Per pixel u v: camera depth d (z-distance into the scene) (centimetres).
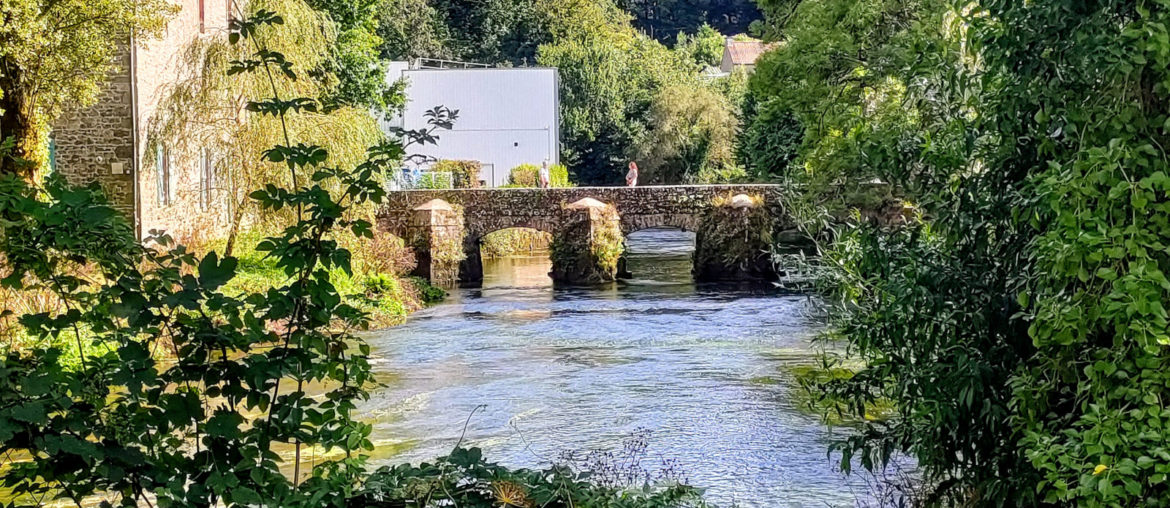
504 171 5266
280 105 526
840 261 895
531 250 4906
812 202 1378
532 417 1606
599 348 2259
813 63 2191
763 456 1334
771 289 3362
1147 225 556
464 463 488
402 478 478
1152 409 547
